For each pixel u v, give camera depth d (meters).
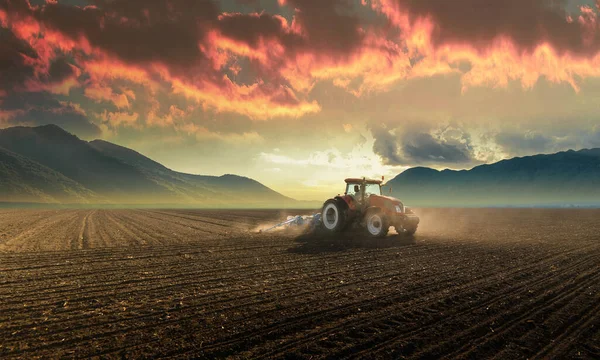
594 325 5.32
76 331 4.78
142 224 25.00
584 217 43.44
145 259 10.51
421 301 6.34
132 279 7.87
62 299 6.26
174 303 6.06
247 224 25.58
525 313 5.82
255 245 13.64
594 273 8.95
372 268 9.30
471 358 4.22
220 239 15.59
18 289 6.93
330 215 17.36
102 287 7.13
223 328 4.94
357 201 16.70
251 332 4.81
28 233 17.55
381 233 15.53
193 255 11.29
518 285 7.62
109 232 18.72
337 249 12.69
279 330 4.89
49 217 32.38
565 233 20.09
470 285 7.55
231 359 4.03
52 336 4.60
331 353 4.23
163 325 5.03
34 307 5.77
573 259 11.05
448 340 4.69
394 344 4.52
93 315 5.42
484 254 11.91
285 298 6.43
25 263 9.76
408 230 16.81
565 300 6.56
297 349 4.32
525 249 13.20
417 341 4.62
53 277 8.03
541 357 4.28
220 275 8.33
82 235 17.11
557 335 4.95
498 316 5.62
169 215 41.00
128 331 4.79
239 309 5.77
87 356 4.05
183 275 8.31
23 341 4.44
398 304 6.15
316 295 6.64
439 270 9.13
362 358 4.14
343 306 5.98
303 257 10.95
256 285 7.37
